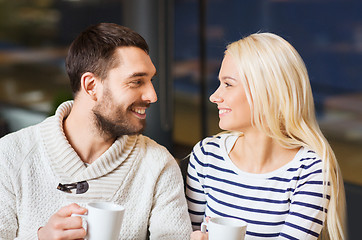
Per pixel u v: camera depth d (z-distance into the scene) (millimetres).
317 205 1361
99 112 1323
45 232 1101
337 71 3877
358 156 3850
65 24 5461
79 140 1372
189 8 4633
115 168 1381
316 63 3947
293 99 1370
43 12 5938
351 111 3867
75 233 1078
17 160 1336
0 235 1298
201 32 4598
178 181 1450
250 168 1441
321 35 3922
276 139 1394
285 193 1395
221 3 4414
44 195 1327
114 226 1007
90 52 1313
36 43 6219
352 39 3785
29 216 1315
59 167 1340
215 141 1527
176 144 4891
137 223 1377
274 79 1352
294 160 1414
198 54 4660
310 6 3934
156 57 3377
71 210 1091
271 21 4129
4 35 6457
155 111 3381
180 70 4797
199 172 1495
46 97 6074
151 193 1394
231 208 1425
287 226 1356
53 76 6180
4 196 1317
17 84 6445
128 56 1303
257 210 1401
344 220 1451
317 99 3977
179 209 1410
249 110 1379
